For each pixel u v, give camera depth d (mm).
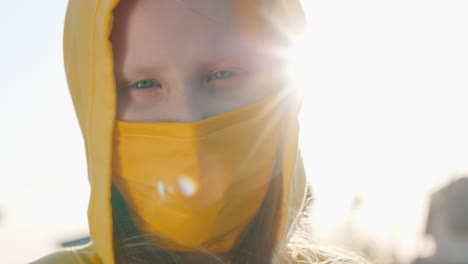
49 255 1178
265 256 1257
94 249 1247
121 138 1084
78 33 1165
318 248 1596
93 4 1094
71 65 1255
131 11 1012
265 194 1244
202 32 1021
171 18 1007
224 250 1181
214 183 1090
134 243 1151
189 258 1160
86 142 1225
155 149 1070
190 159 1061
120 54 1026
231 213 1140
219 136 1081
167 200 1093
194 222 1098
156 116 1061
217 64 1053
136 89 1063
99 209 1110
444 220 5555
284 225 1289
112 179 1136
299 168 1509
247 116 1115
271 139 1210
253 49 1101
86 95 1158
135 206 1141
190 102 1040
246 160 1138
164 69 1021
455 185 5801
